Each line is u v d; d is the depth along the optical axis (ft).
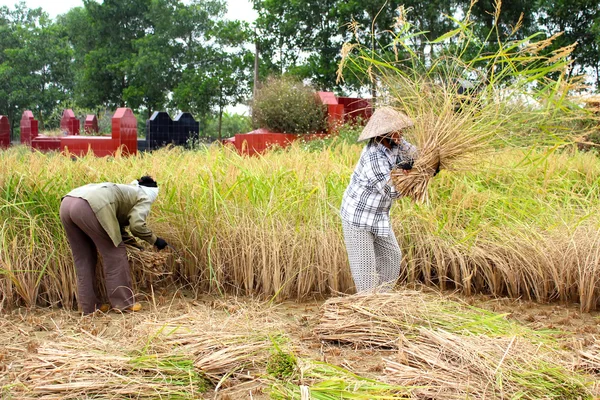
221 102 114.21
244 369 12.60
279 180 21.88
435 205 21.66
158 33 121.49
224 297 19.25
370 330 14.15
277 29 95.25
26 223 18.97
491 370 11.16
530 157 24.71
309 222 19.94
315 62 90.22
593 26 57.77
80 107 137.69
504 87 15.33
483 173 23.40
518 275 19.04
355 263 16.39
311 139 44.88
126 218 17.95
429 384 11.12
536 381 11.05
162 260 18.54
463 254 19.66
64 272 18.72
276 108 47.42
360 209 16.02
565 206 21.38
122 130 51.26
